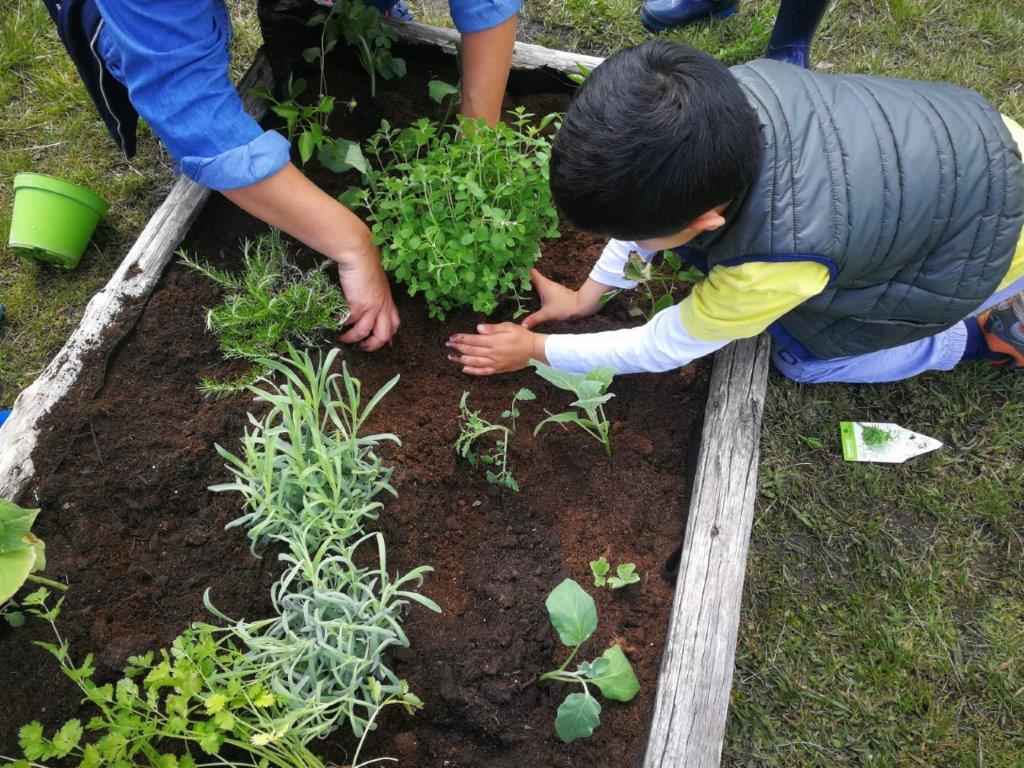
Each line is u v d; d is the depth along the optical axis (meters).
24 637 1.62
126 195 2.62
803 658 2.08
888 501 2.28
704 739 1.52
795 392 2.38
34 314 2.45
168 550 1.74
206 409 1.90
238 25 2.87
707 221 1.42
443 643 1.68
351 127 2.31
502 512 1.88
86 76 1.90
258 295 1.88
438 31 2.38
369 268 1.93
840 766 1.97
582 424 1.89
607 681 1.56
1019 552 2.23
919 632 2.12
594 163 1.32
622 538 1.85
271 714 1.51
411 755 1.59
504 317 2.15
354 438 1.65
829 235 1.51
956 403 2.40
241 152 1.62
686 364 2.03
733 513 1.75
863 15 3.03
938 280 1.73
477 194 1.76
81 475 1.78
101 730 1.56
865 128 1.56
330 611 1.54
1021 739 2.00
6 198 2.62
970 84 2.91
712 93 1.32
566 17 2.97
